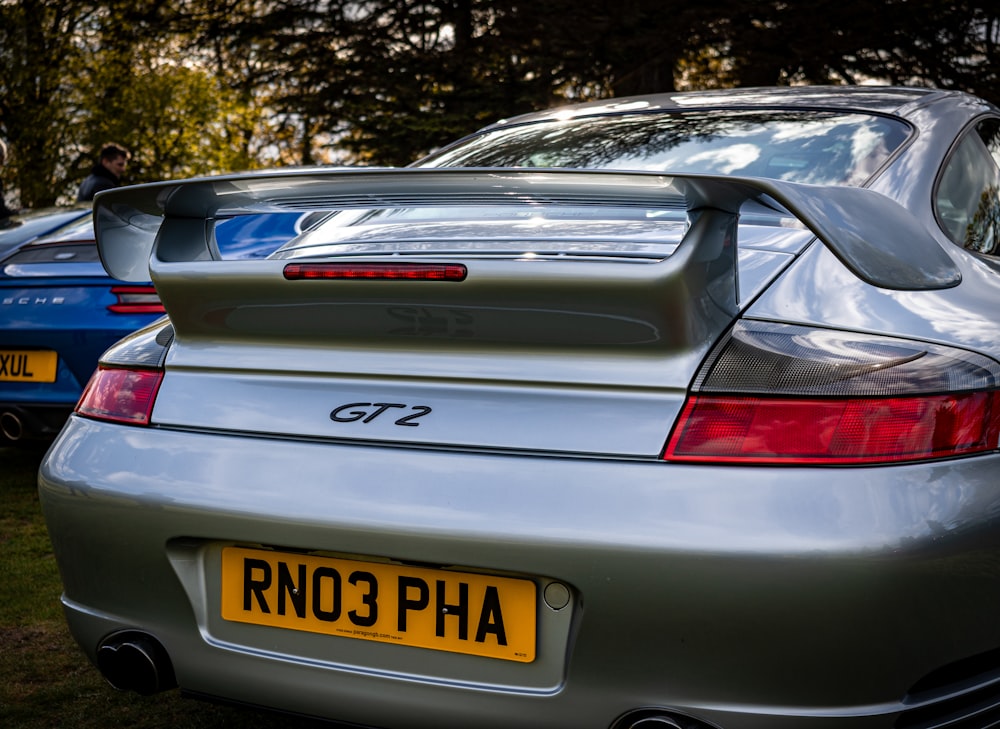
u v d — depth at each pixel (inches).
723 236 53.0
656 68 445.1
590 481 49.9
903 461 49.9
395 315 54.8
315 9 486.9
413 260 53.4
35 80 801.6
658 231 63.6
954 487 50.7
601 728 51.0
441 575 53.5
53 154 803.4
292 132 544.7
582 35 425.7
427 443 53.1
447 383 54.5
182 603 59.2
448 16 474.6
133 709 83.6
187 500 57.1
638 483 49.4
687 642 48.6
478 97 454.6
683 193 50.0
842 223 48.4
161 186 56.7
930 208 73.7
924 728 51.9
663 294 49.3
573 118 97.2
